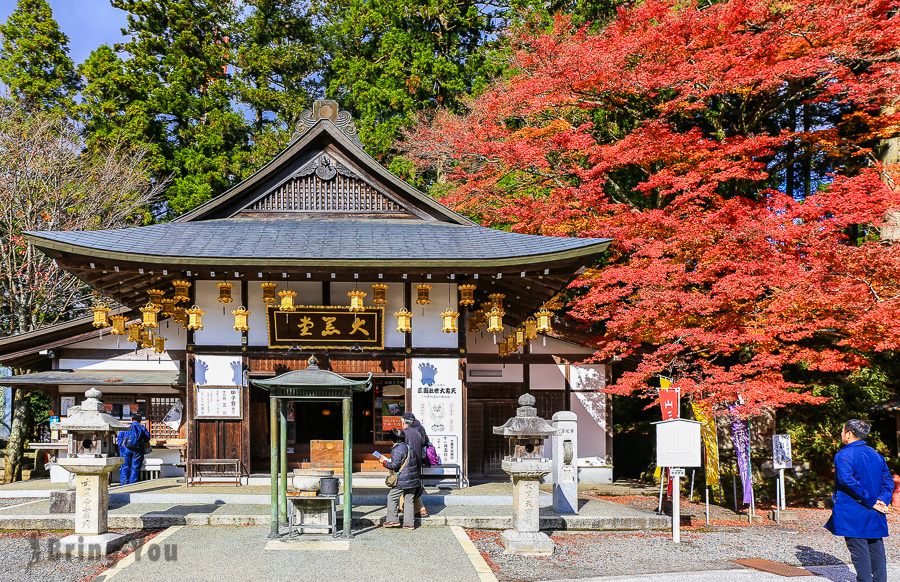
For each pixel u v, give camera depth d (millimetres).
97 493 8672
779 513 11820
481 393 16062
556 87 16484
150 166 26188
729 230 12938
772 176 21266
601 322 17375
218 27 33812
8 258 19922
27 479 18484
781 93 17031
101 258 11016
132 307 15297
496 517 10008
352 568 7527
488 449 15922
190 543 8602
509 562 8211
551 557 8516
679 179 14055
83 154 24547
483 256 11648
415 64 28000
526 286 13750
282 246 11922
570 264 11789
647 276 12852
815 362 12367
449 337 12750
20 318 19812
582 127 16641
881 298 11734
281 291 12586
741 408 11398
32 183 20625
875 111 17156
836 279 11812
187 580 7070
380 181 13773
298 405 16562
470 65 29312
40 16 27875
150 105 27656
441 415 12539
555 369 16250
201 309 12438
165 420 14734
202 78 31516
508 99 17484
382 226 13352
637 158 14867
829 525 6727
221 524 9828
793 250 12875
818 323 11852
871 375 17484
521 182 18422
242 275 12172
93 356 15695
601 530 10344
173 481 13242
